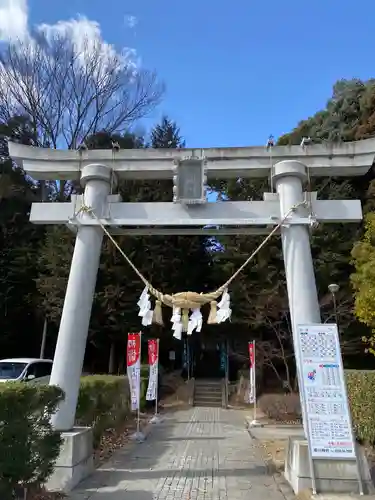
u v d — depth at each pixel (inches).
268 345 740.0
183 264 820.6
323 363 234.8
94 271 282.4
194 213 283.7
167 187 808.9
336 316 652.7
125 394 494.0
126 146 932.0
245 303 750.5
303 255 270.4
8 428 175.6
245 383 800.9
